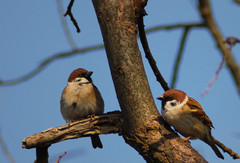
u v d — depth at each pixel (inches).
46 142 280.2
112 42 267.9
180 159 251.1
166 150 257.0
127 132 278.4
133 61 269.4
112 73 274.7
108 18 267.3
